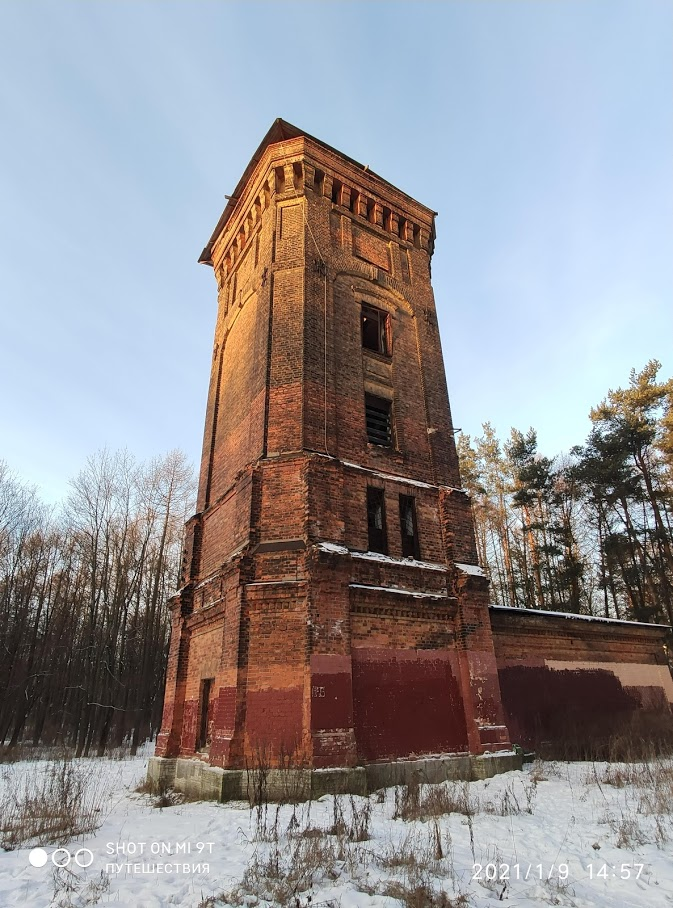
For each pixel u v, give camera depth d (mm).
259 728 11070
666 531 31141
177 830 8508
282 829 8156
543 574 34438
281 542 12727
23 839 7984
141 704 30156
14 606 32188
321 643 11609
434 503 15852
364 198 19969
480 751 12859
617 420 33031
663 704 19906
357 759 11047
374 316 18547
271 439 14266
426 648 13500
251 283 18625
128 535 35531
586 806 9727
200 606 15461
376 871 6258
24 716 27781
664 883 5918
